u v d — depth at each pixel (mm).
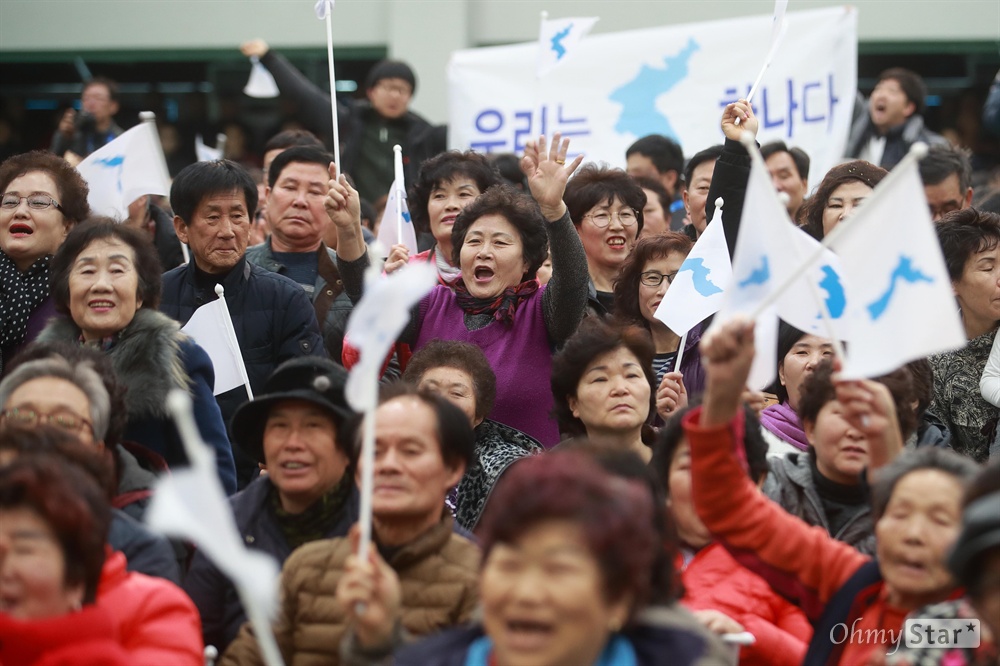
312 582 12422
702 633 9633
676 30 28000
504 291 18125
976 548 8758
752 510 11242
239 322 19188
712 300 17547
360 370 9828
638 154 26422
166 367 15820
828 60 27172
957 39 37406
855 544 13938
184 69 40500
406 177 29953
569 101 28359
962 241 18781
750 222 11570
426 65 38281
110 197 22328
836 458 14023
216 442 16156
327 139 29875
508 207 18250
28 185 18938
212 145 39750
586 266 17734
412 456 12531
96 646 10453
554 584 8492
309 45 39312
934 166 22844
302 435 13766
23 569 10297
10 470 10477
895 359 10922
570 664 8562
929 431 16516
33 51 40250
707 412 10820
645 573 9133
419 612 12227
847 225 11055
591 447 11250
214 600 13922
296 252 21531
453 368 16516
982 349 18844
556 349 17875
